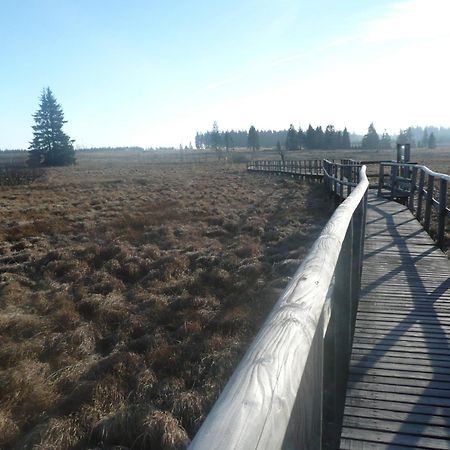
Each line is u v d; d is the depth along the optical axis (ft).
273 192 74.08
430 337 12.51
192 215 52.47
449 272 18.89
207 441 2.32
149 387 17.51
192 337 21.52
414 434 8.26
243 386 2.92
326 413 10.02
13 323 22.82
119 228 46.60
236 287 27.63
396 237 25.86
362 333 12.84
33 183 104.12
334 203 51.65
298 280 5.11
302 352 3.65
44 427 14.98
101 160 264.11
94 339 21.85
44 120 199.21
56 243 41.29
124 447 14.37
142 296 26.63
